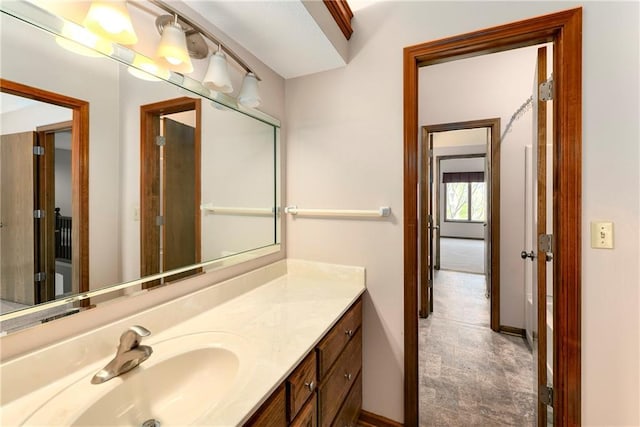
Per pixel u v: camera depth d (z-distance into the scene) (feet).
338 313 3.97
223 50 4.06
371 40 5.05
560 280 3.97
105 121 3.00
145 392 2.69
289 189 5.85
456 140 20.17
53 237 2.61
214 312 4.02
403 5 4.81
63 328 2.64
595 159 3.75
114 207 3.10
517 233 8.55
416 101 4.83
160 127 3.56
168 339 3.26
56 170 2.64
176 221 3.76
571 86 3.80
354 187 5.26
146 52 3.28
